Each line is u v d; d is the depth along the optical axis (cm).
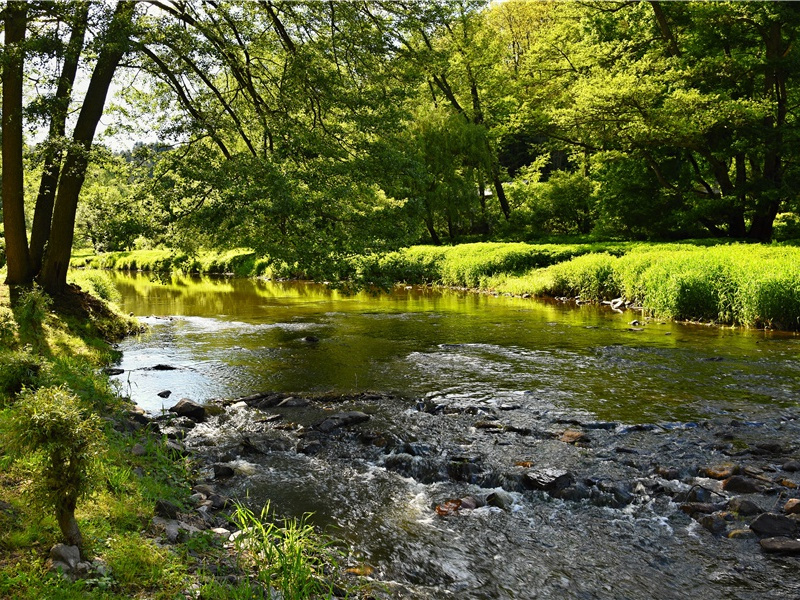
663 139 3203
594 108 3244
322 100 1572
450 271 3353
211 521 595
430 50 1730
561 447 818
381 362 1366
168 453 784
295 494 689
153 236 1270
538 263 3144
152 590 417
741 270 1864
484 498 675
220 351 1514
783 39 3312
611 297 2414
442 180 4297
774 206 3322
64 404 449
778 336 1593
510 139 5212
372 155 1537
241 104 1608
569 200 4578
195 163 1257
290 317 2148
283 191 1264
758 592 496
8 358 853
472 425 920
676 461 758
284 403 1047
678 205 3534
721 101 3066
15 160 1541
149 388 1155
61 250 1656
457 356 1414
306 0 1552
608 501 658
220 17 1501
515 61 5666
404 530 603
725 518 611
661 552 559
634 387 1109
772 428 873
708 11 3116
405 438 862
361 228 1448
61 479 434
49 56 1277
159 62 1446
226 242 1384
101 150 1349
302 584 460
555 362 1327
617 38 4050
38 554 427
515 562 544
